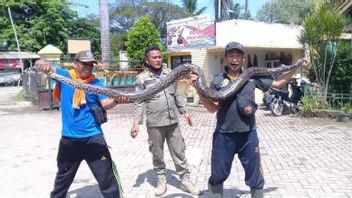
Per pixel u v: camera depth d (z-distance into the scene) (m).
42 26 42.16
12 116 15.17
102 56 22.91
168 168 6.95
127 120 13.70
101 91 4.30
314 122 12.14
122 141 9.70
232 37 17.00
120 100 4.34
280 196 5.38
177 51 18.84
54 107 16.80
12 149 9.09
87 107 4.48
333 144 8.77
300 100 13.74
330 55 13.13
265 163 7.16
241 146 4.36
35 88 18.66
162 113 5.34
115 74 19.27
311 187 5.75
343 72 13.20
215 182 4.48
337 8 14.21
